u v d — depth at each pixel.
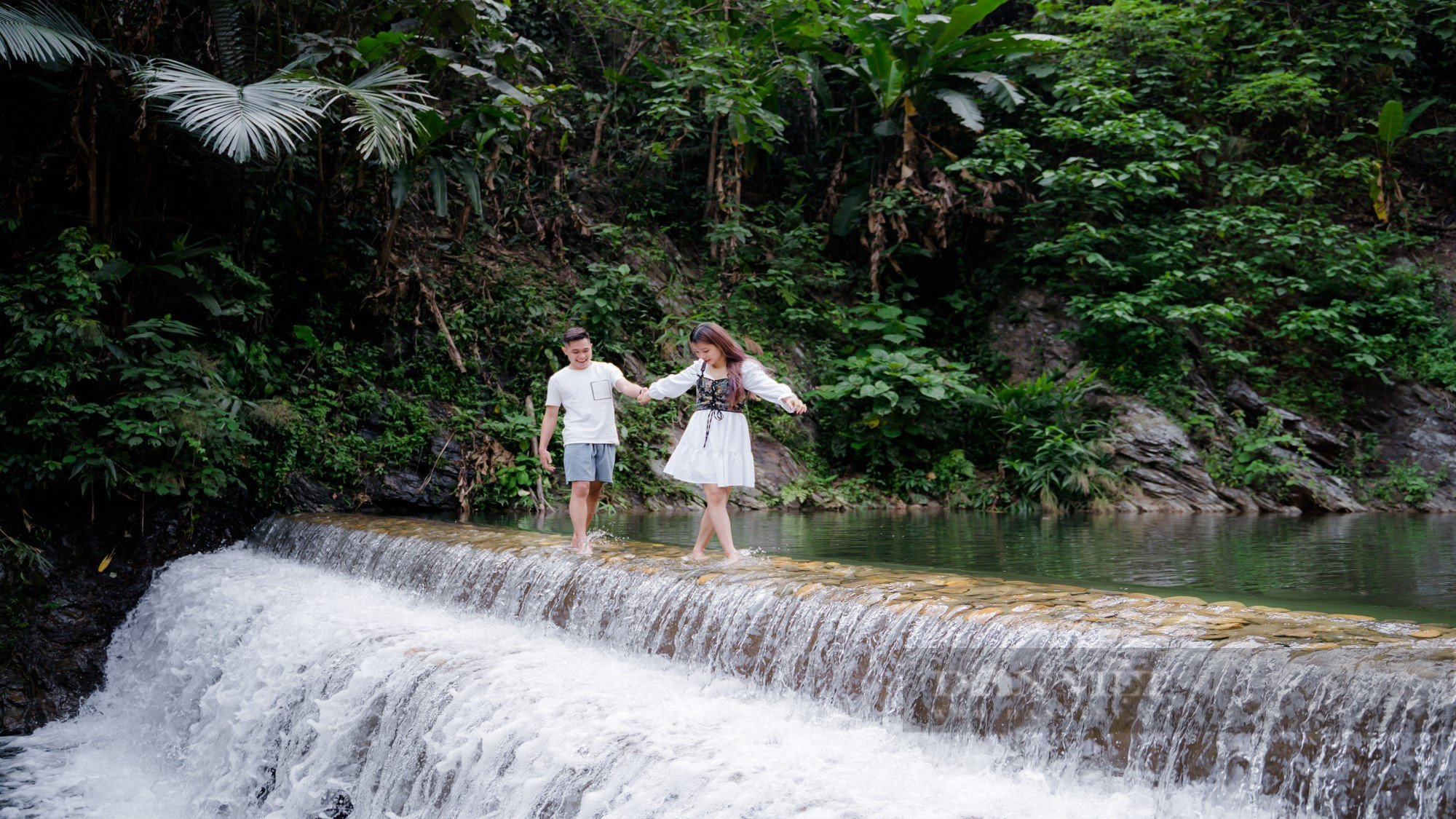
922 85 14.81
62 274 8.00
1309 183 14.45
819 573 4.97
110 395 8.52
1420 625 3.45
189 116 7.61
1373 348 13.82
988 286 15.52
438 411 10.88
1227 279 14.62
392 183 10.05
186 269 9.05
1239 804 2.81
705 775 3.28
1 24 7.55
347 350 10.84
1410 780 2.49
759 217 15.52
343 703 4.95
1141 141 13.90
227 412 8.77
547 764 3.71
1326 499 12.10
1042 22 16.11
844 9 14.68
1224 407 13.73
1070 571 5.62
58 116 9.37
